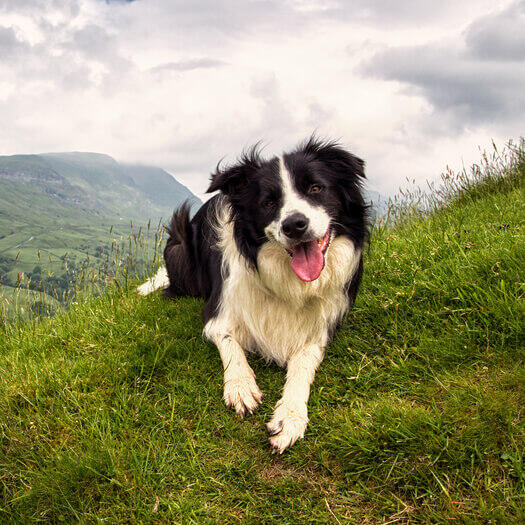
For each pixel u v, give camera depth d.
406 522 0.54
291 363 0.78
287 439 0.64
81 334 0.91
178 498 0.59
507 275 0.77
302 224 0.72
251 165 0.82
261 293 0.80
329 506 0.57
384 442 0.60
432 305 0.82
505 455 0.55
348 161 0.79
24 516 0.57
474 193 1.44
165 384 0.76
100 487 0.60
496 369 0.66
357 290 0.87
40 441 0.66
